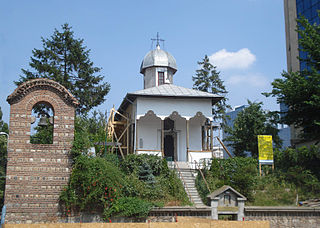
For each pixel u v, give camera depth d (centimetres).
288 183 2639
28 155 1917
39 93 1989
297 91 2723
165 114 2981
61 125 1989
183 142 3297
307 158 2958
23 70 3941
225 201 2047
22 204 1866
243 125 3716
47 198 1897
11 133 1916
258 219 2034
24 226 1538
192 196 2370
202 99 3061
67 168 1950
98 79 4231
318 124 2573
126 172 2423
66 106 2016
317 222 2077
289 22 5128
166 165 2467
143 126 3244
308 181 2609
